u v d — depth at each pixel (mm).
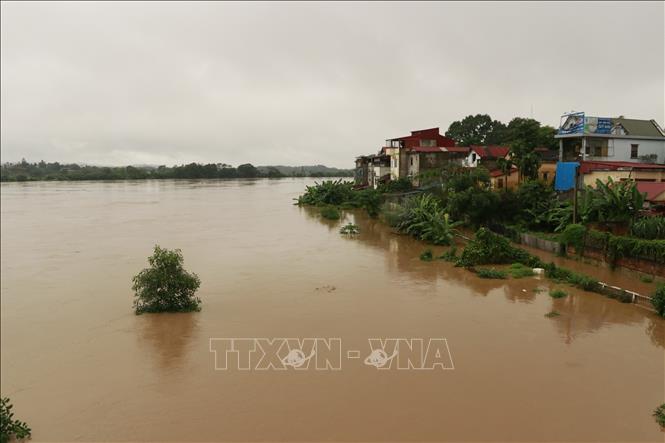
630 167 33719
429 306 20031
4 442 10891
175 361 14953
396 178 62188
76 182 175875
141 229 46094
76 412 12219
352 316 18828
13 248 36312
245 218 54625
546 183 38906
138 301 20406
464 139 87375
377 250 33094
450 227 34969
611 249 25344
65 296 22844
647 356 15047
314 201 68938
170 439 10969
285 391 12977
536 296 21359
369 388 13086
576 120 39969
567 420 11500
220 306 20438
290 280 24688
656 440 10719
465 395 12672
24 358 15680
